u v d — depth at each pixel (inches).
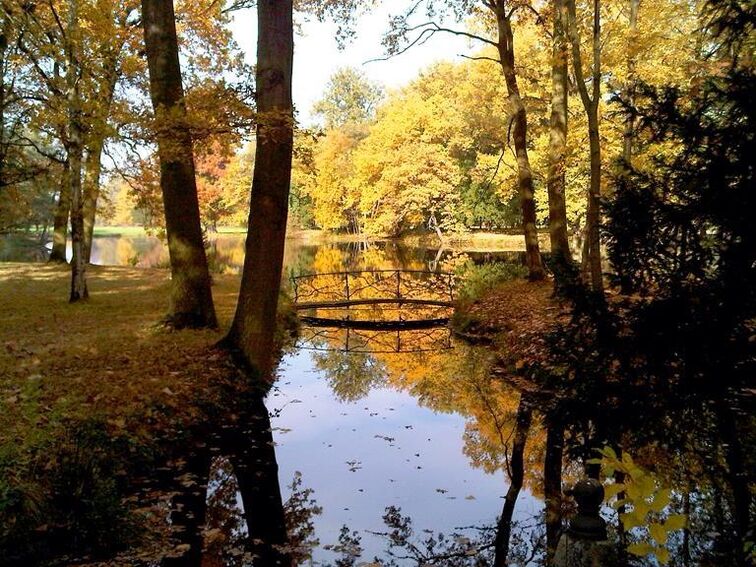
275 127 293.9
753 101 121.4
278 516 197.3
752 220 121.6
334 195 1895.9
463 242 1499.8
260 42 311.7
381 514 200.5
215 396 281.3
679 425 145.7
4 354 307.7
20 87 495.8
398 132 1434.5
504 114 1131.9
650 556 144.8
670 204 138.9
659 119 145.3
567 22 436.5
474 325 537.6
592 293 156.7
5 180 470.0
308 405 331.6
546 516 200.4
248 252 327.3
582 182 956.6
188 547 167.9
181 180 374.9
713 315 130.3
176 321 377.1
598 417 149.7
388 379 406.3
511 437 280.8
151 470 215.2
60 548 153.8
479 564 167.3
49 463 169.0
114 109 429.4
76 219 501.4
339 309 737.6
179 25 533.6
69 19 496.4
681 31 552.4
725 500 162.7
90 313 445.1
